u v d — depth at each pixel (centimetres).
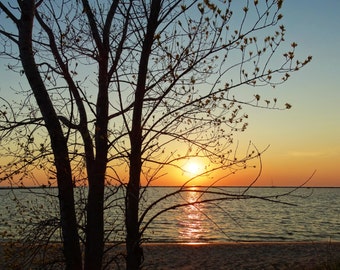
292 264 1834
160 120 554
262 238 3506
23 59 542
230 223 4719
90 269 550
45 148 541
